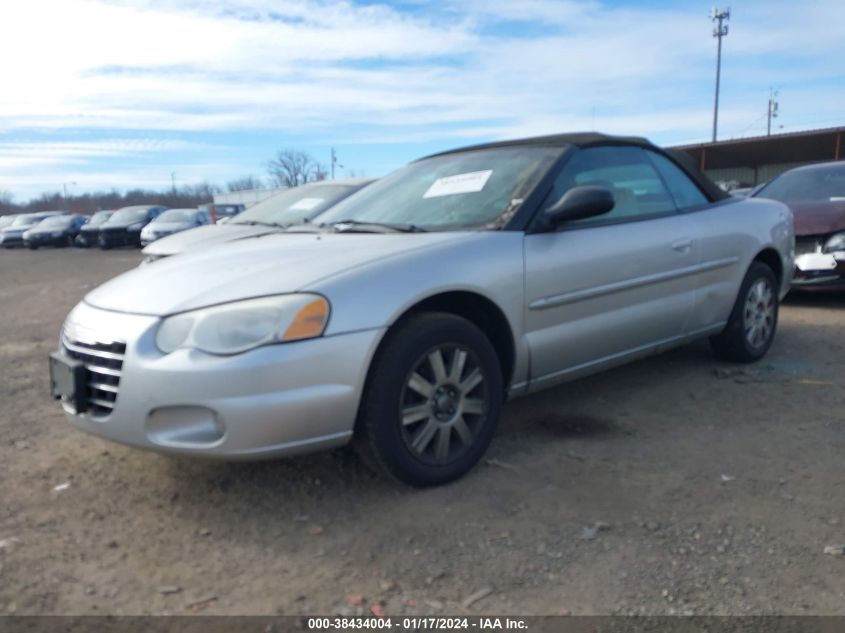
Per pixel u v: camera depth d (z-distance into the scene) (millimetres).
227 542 2930
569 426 4113
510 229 3646
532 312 3652
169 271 3504
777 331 6289
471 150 4633
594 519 3027
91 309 3365
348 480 3428
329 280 3061
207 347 2918
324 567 2730
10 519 3141
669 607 2455
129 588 2617
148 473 3590
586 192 3637
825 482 3328
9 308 10555
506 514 3082
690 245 4508
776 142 27953
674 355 5516
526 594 2539
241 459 2904
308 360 2914
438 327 3238
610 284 4004
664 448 3764
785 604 2459
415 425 3254
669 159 4781
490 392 3480
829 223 6953
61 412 4652
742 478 3387
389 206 4328
